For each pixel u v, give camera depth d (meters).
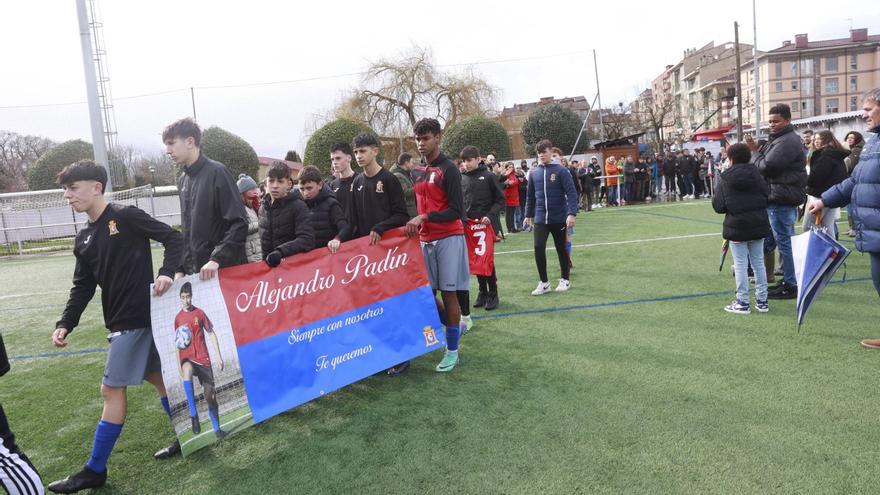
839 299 5.20
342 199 4.43
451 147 25.03
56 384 4.46
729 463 2.55
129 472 2.93
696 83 73.06
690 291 5.85
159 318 2.83
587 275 7.05
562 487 2.45
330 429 3.23
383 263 3.87
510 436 2.96
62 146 23.39
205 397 2.98
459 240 4.06
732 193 4.79
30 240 18.00
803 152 5.23
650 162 20.36
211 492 2.66
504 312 5.54
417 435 3.05
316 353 3.49
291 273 3.43
